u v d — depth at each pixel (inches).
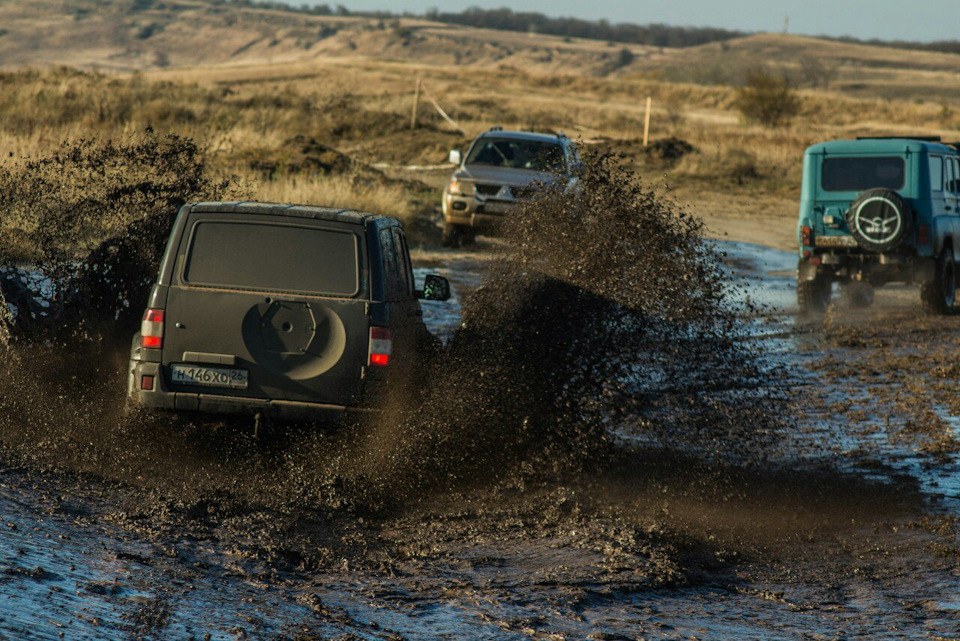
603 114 5039.4
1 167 808.9
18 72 4040.4
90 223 776.9
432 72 7834.6
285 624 353.4
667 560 452.1
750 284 1547.7
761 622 392.8
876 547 491.8
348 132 3442.4
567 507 528.7
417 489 549.0
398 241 633.0
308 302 545.6
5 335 682.8
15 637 309.0
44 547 402.6
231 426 577.0
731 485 583.5
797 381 871.1
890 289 1690.5
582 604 397.4
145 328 547.8
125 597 361.1
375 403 547.8
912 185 1314.0
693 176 3213.6
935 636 383.2
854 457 647.1
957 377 917.2
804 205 1358.3
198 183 827.4
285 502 509.4
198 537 446.3
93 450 561.6
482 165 1643.7
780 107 5123.0
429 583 413.4
